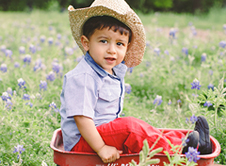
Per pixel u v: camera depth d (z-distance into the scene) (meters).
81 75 2.06
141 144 1.96
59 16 13.72
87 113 1.96
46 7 19.16
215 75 4.12
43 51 6.31
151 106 3.82
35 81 4.02
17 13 15.59
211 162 1.89
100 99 2.15
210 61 4.68
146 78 4.48
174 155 1.75
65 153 1.85
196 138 1.92
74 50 5.62
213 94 2.76
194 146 1.92
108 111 2.18
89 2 18.83
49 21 11.58
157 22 12.36
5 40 7.26
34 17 13.04
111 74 2.27
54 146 2.07
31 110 3.02
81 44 2.45
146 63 4.84
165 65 4.68
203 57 4.73
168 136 2.11
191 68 4.46
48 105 3.33
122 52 2.15
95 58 2.13
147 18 13.68
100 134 1.99
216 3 20.59
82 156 1.86
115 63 2.17
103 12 2.12
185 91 3.93
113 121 2.03
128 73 4.52
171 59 4.70
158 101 3.14
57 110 2.98
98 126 2.04
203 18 15.70
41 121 3.00
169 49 5.72
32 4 19.27
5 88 3.76
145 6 20.23
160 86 4.20
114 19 2.12
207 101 2.75
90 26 2.13
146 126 2.03
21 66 4.77
